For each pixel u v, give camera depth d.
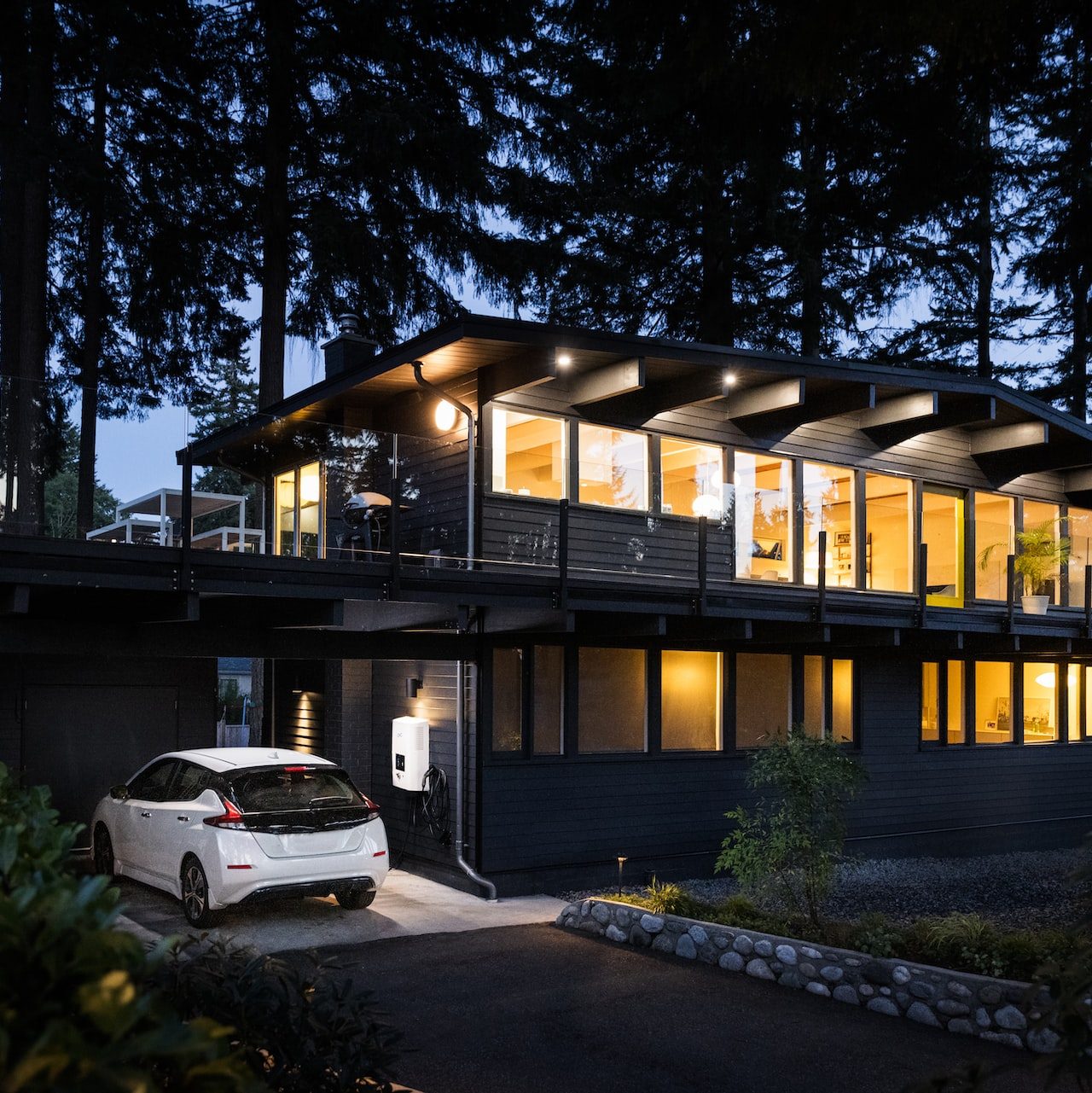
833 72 7.62
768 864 9.28
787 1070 6.59
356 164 19.14
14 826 1.98
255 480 12.48
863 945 8.44
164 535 8.98
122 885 11.54
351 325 15.32
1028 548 17.30
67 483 18.84
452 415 12.39
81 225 20.28
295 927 10.01
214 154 19.55
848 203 23.22
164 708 14.10
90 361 19.81
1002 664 17.97
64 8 17.41
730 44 7.93
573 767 12.63
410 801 13.07
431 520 12.49
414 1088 6.16
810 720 15.13
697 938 9.26
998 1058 6.87
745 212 22.95
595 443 12.96
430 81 19.98
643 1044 7.04
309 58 18.80
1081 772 18.89
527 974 8.72
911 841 16.14
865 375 13.95
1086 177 25.38
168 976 3.13
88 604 9.79
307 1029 3.12
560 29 20.59
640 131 22.52
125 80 18.16
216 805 9.63
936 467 16.89
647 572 13.08
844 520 15.52
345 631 11.63
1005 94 11.15
